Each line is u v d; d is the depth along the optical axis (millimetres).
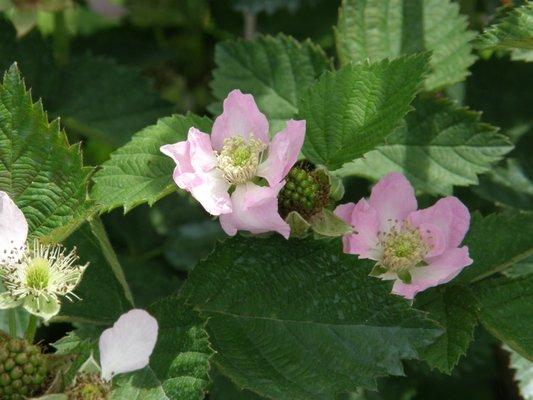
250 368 207
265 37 273
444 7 268
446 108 253
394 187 222
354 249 216
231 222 202
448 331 218
